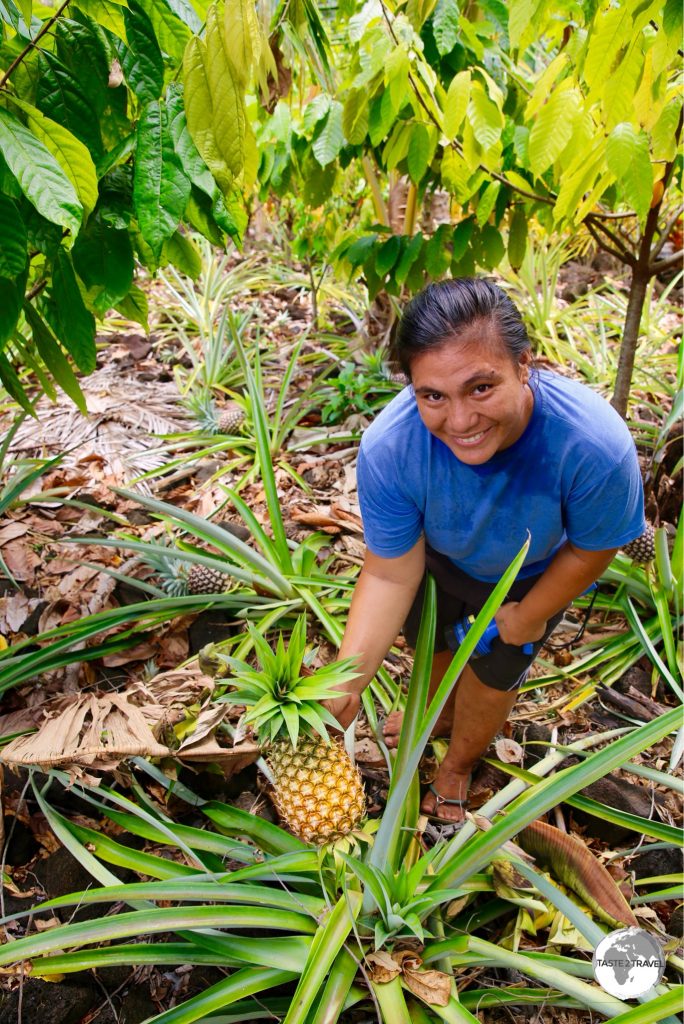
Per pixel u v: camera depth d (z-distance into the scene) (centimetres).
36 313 186
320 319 522
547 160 204
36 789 197
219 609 260
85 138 151
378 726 221
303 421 400
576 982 150
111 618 232
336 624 239
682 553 254
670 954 173
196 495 328
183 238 181
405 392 150
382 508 154
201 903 189
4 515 299
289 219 633
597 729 241
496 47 284
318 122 256
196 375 436
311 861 162
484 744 199
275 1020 167
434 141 240
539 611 163
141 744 189
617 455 138
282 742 153
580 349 470
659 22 176
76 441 362
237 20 117
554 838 178
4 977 170
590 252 593
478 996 162
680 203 306
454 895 146
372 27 203
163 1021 144
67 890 191
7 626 254
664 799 218
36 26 150
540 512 148
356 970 155
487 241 299
